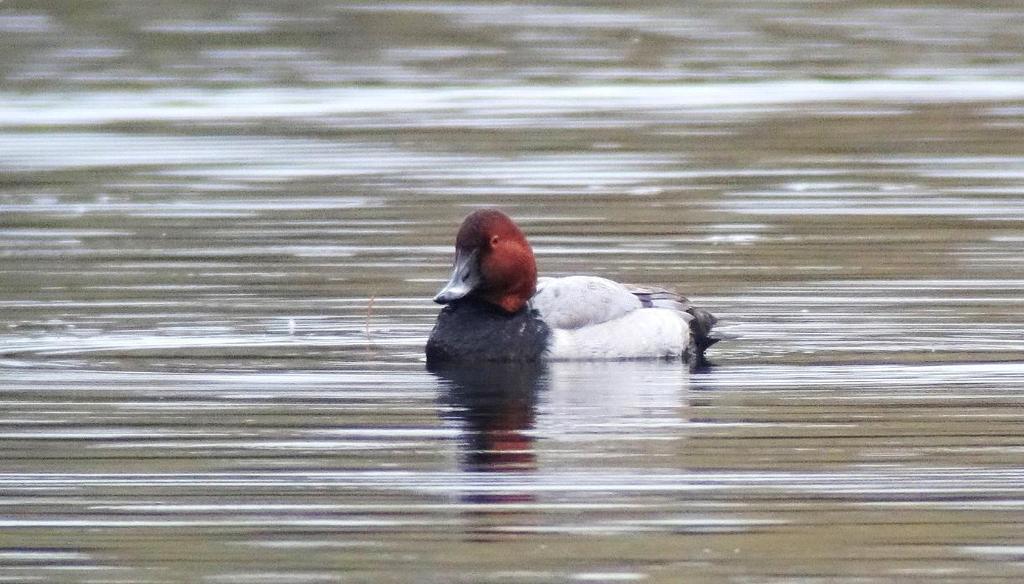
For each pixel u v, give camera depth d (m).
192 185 20.19
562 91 26.23
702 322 13.15
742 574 8.11
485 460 10.00
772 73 27.52
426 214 18.34
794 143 22.41
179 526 8.92
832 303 14.33
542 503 9.20
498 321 12.59
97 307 14.38
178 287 15.12
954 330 13.34
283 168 21.12
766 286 14.98
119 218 18.38
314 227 17.78
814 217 18.06
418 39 30.08
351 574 8.18
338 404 11.38
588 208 18.62
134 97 25.81
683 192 19.47
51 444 10.48
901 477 9.60
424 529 8.80
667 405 11.27
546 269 15.70
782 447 10.22
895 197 19.06
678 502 9.19
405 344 13.23
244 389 11.81
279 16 31.84
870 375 12.05
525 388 11.78
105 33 30.08
